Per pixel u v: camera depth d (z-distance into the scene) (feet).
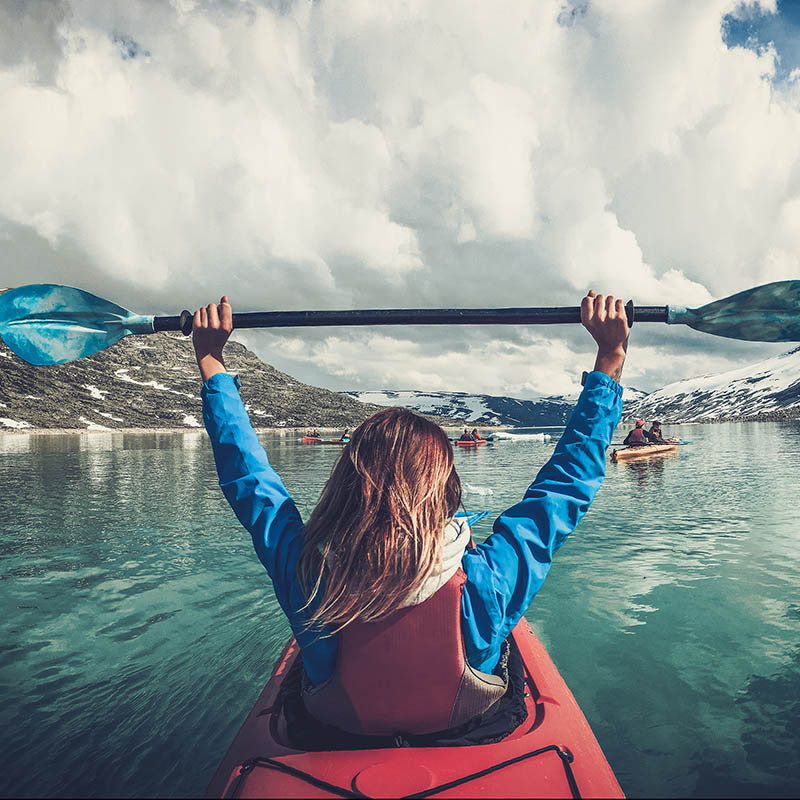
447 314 6.67
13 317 7.17
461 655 4.99
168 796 8.58
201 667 13.46
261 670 13.21
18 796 8.60
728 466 60.75
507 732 6.04
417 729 5.42
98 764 9.45
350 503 4.75
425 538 4.62
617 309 5.44
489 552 4.94
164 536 28.07
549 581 19.86
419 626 4.88
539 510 4.97
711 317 7.29
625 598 18.02
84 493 44.16
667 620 16.16
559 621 16.19
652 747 9.97
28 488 47.50
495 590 4.78
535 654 9.34
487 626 4.90
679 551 23.72
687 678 12.64
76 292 7.21
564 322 6.52
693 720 10.85
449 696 5.20
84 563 23.21
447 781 5.17
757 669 13.00
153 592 19.47
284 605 5.03
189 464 73.05
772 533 26.78
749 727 10.54
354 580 4.61
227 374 5.91
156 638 15.38
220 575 21.36
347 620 4.72
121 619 16.96
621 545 24.89
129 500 40.24
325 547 4.68
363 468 4.75
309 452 108.37
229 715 11.12
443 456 4.94
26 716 11.21
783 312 7.14
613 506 35.22
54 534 28.71
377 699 5.19
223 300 6.02
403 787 5.09
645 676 12.79
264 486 5.28
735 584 19.26
